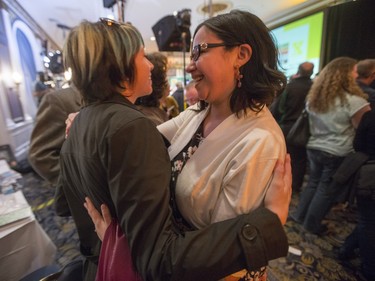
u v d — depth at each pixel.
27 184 3.05
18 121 4.30
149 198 0.44
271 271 1.52
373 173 1.29
